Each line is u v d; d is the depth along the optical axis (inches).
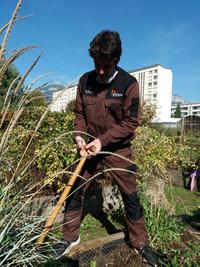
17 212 90.4
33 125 174.9
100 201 175.8
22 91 87.4
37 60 82.4
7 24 74.2
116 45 107.0
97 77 117.3
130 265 117.3
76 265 113.3
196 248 128.9
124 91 116.7
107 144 115.0
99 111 118.9
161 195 178.4
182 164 299.1
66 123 187.6
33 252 97.3
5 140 86.5
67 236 120.9
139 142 198.8
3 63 78.4
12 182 95.2
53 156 156.1
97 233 148.9
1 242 90.1
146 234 125.0
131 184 122.0
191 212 190.9
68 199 121.7
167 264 119.0
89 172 122.3
